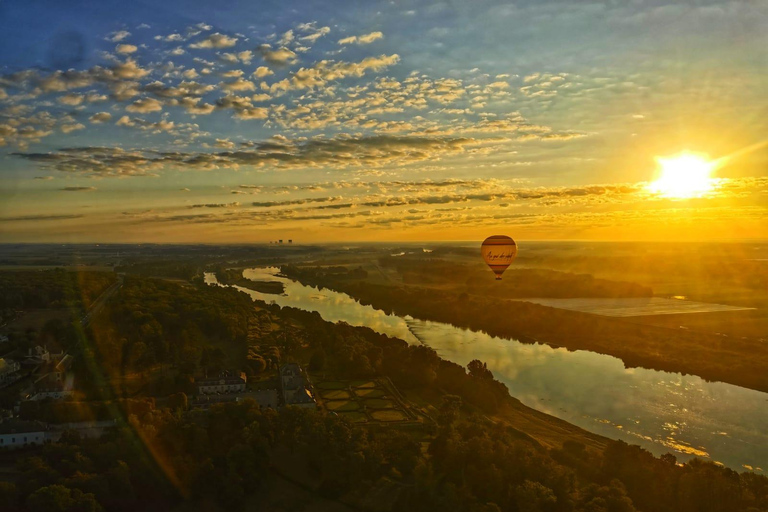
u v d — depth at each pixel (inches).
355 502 5807.1
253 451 6235.2
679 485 5516.7
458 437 6432.1
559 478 5546.3
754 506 5221.5
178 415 7062.0
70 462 5816.9
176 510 5728.3
